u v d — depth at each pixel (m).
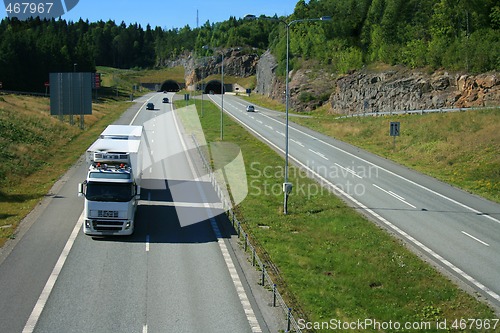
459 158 50.28
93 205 26.95
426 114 69.38
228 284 22.08
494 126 54.94
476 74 69.56
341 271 24.27
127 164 30.34
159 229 29.78
